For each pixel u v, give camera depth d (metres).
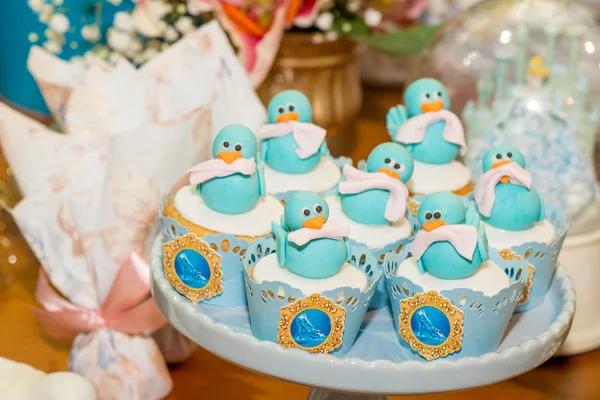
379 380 0.62
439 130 0.78
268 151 0.77
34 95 1.28
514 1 1.03
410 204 0.75
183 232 0.70
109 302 0.86
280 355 0.63
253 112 0.92
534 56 0.98
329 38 1.08
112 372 0.87
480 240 0.65
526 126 0.92
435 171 0.78
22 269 1.07
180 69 0.91
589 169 0.92
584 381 0.92
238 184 0.69
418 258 0.66
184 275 0.70
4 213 1.12
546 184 0.90
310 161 0.76
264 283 0.65
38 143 0.87
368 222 0.72
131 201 0.84
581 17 1.00
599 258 0.91
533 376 0.92
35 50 0.92
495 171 0.71
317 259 0.65
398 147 0.72
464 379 0.63
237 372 0.94
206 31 0.93
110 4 1.12
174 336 0.92
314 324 0.64
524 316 0.72
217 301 0.71
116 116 0.88
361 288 0.66
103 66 0.90
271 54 1.03
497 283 0.66
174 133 0.83
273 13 1.02
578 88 0.95
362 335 0.69
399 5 1.18
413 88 0.79
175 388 0.92
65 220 0.88
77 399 0.80
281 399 0.91
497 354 0.63
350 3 1.08
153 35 1.02
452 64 1.02
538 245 0.71
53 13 1.09
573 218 0.90
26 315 1.00
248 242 0.69
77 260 0.89
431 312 0.65
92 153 0.88
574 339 0.93
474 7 1.07
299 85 1.13
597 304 0.92
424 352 0.66
